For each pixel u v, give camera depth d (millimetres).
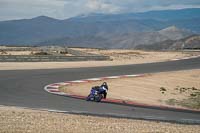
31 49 153875
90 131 20297
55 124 21844
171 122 26156
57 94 38969
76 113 27844
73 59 85500
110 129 21188
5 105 30484
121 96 41000
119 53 138875
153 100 40812
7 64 72500
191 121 27156
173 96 45438
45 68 67438
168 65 82250
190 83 56438
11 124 21094
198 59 103812
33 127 20516
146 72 66000
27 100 33969
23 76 54500
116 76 58156
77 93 40594
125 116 27656
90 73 61531
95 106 32250
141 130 21328
